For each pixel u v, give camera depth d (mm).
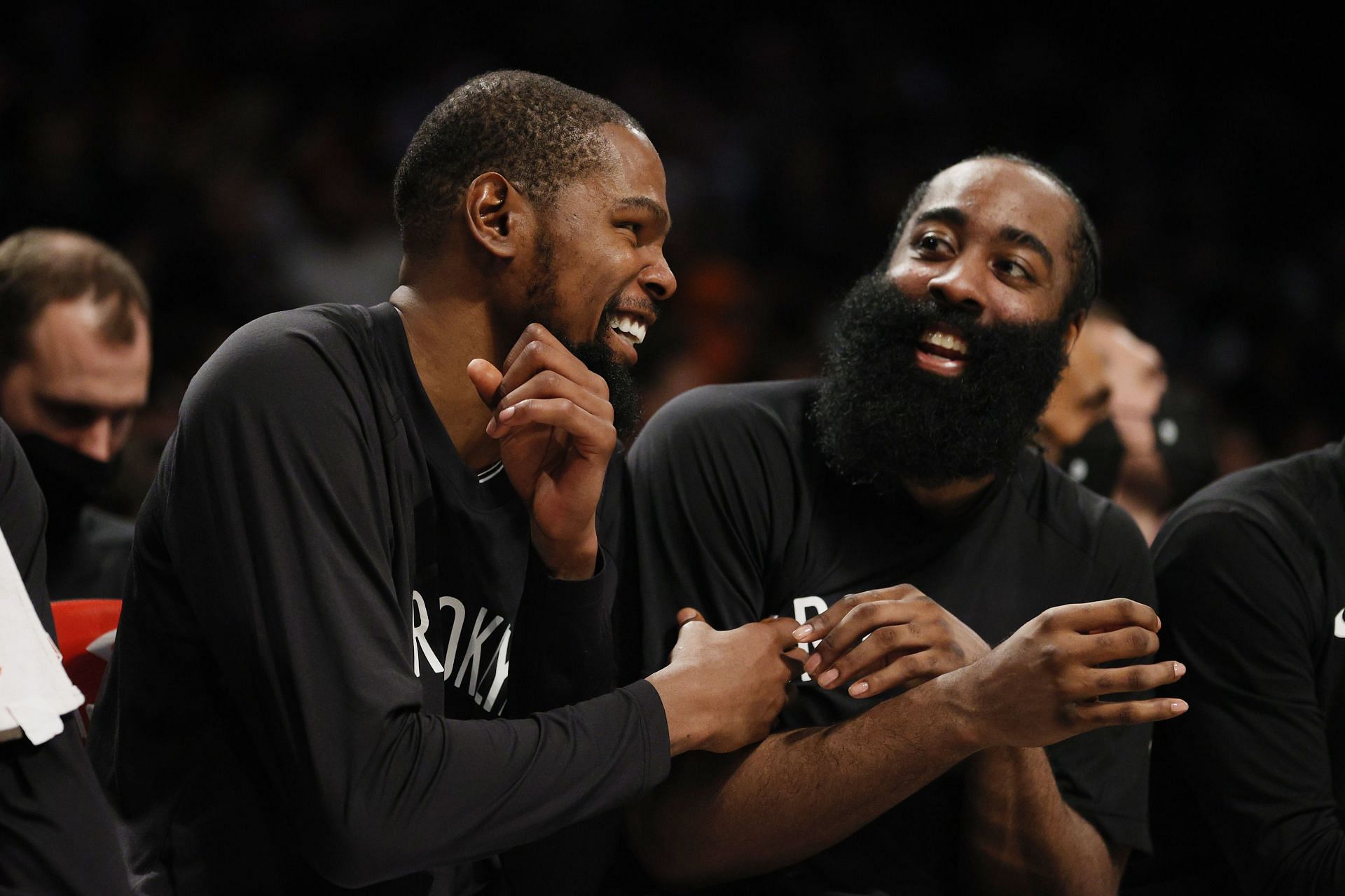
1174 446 8398
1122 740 5566
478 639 4805
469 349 4785
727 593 5484
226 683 4285
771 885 5336
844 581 5637
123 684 4500
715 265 19281
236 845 4316
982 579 5684
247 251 16672
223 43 20047
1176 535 6004
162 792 4410
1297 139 26500
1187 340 21719
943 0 27156
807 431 5852
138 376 6934
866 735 4914
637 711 4473
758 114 23703
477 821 4062
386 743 3990
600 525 5344
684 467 5645
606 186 4770
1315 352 21641
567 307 4766
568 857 4930
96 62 18859
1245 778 5574
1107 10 27672
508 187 4707
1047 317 5770
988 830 5203
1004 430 5621
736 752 5086
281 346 4324
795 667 5043
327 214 17562
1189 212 24641
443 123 4809
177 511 4223
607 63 23328
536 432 4555
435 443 4684
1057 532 5824
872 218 22391
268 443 4164
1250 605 5676
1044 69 26734
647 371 15422
